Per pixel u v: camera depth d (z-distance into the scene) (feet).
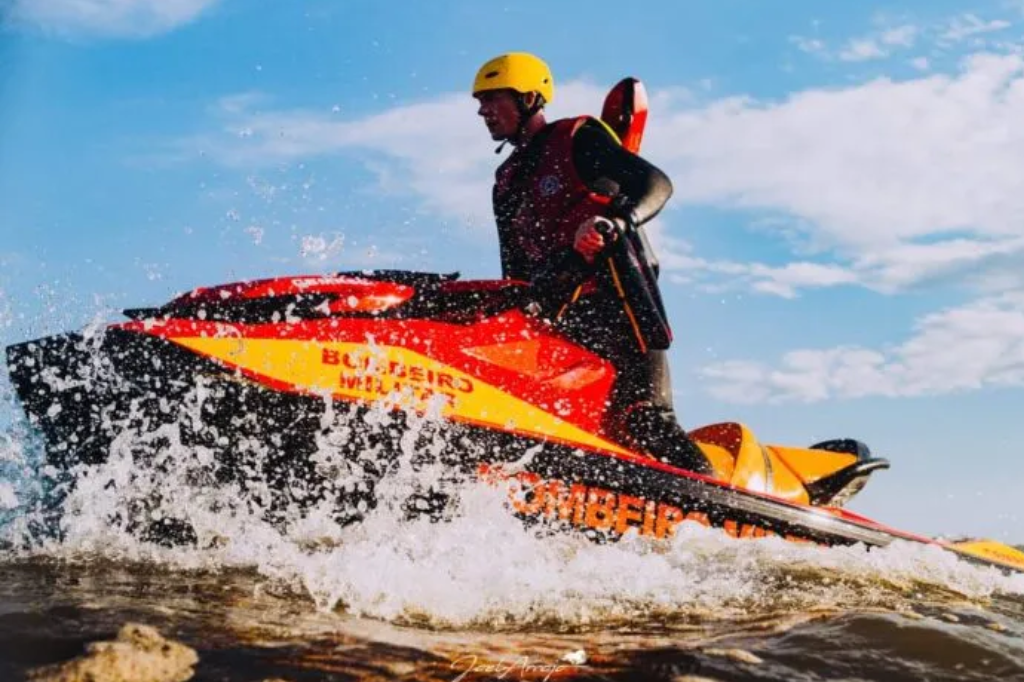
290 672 6.59
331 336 11.23
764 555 11.90
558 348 12.54
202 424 10.53
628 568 10.72
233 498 10.63
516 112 14.16
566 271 11.96
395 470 11.14
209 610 7.95
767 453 14.85
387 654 7.20
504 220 14.20
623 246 12.33
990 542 15.98
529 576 10.00
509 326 12.35
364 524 10.97
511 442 11.77
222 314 11.12
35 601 7.77
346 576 9.25
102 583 8.61
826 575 11.34
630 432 12.92
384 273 12.27
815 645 8.28
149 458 10.48
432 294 12.10
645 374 13.01
